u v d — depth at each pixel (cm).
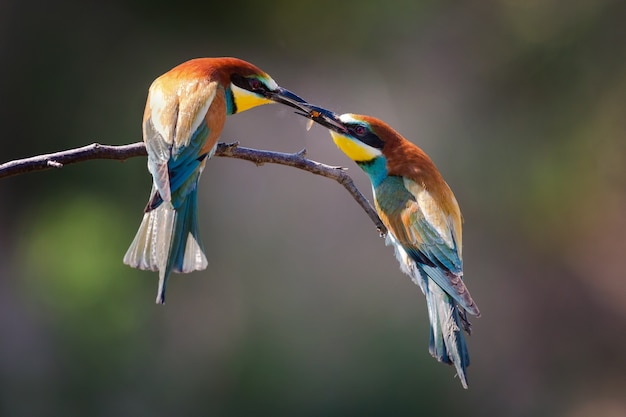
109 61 1541
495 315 1605
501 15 1706
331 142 1505
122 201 1357
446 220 710
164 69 1573
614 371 1614
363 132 741
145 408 1236
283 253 1434
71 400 1215
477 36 1714
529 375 1597
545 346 1612
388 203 727
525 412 1554
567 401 1585
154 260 590
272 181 1480
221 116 652
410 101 1683
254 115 1515
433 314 684
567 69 1678
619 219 1677
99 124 1509
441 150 1652
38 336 1236
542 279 1647
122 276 1265
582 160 1669
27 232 1320
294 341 1347
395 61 1697
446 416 1251
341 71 1673
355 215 1462
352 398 1273
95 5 1541
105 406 1222
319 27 1669
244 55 1650
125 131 1517
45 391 1216
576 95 1677
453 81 1706
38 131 1478
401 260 737
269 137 1506
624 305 1647
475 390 1549
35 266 1274
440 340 673
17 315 1245
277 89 714
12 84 1466
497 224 1650
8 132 1459
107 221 1318
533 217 1662
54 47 1500
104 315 1235
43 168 570
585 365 1612
